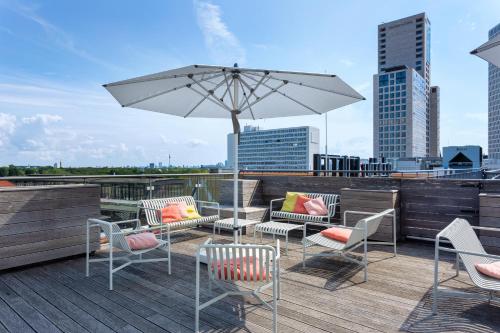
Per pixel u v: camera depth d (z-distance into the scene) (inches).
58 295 121.5
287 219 230.5
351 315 104.5
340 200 209.9
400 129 2837.1
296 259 165.9
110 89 149.4
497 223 157.6
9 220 144.9
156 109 185.9
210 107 194.2
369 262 160.2
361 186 221.6
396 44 3216.0
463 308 109.0
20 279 138.2
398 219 199.5
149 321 101.3
